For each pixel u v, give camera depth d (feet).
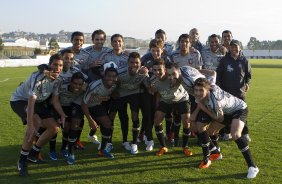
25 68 128.36
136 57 21.18
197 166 19.40
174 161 20.40
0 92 55.01
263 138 25.44
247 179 17.17
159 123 21.83
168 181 16.99
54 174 18.20
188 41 24.66
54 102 19.65
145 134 24.73
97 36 24.17
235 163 19.80
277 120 32.53
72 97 21.02
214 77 21.67
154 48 22.74
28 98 17.97
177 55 25.36
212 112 18.42
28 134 17.60
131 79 22.00
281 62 211.20
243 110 18.94
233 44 24.35
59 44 284.82
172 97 21.27
